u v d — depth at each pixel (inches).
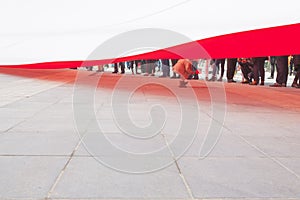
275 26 292.0
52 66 529.7
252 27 306.0
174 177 101.4
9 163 111.8
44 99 290.0
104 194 87.4
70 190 89.6
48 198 84.3
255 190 92.4
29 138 147.3
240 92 383.6
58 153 124.3
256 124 192.7
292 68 773.3
